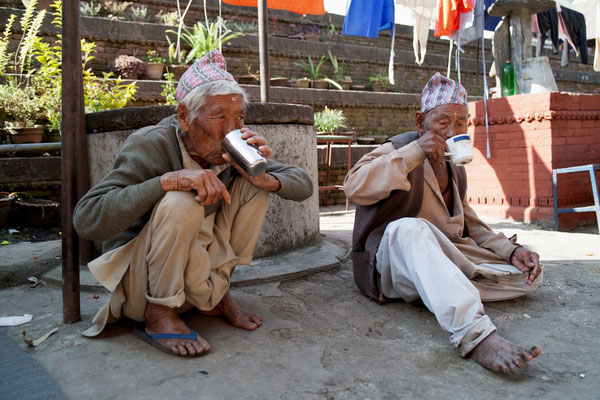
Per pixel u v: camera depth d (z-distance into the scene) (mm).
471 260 2316
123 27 8555
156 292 1863
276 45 10328
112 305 1983
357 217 2551
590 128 5316
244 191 2115
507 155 5516
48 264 3299
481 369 1731
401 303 2447
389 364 1779
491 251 2475
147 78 8148
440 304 1831
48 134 6125
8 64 7023
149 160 1907
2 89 5926
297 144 3373
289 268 2984
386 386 1611
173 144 1958
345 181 2357
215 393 1565
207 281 1984
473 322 1771
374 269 2393
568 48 8492
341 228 4902
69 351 1917
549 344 1948
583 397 1531
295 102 9328
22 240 4844
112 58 8547
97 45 8414
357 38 12094
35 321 2301
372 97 10242
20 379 1648
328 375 1691
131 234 1987
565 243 4078
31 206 5223
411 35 12672
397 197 2344
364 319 2242
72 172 2193
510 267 2334
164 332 1914
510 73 6246
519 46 6121
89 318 2303
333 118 8398
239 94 1890
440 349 1905
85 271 3000
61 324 2232
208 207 2029
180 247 1789
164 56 8969
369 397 1540
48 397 1521
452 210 2498
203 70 1888
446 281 1853
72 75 2131
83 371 1737
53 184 5770
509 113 5438
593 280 2865
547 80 5887
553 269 3127
